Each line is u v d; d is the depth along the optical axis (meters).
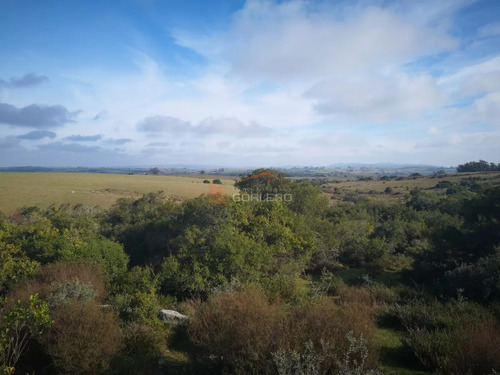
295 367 4.49
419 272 14.25
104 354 5.92
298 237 15.20
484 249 13.07
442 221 22.19
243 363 5.16
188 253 13.38
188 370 5.97
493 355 5.02
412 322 7.80
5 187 49.53
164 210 25.61
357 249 18.03
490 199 18.64
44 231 16.23
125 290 10.42
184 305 9.88
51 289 8.44
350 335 5.00
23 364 6.32
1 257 12.12
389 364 6.02
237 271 11.92
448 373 5.26
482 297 9.46
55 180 61.06
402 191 64.19
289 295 9.98
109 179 68.31
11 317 5.96
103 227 26.84
